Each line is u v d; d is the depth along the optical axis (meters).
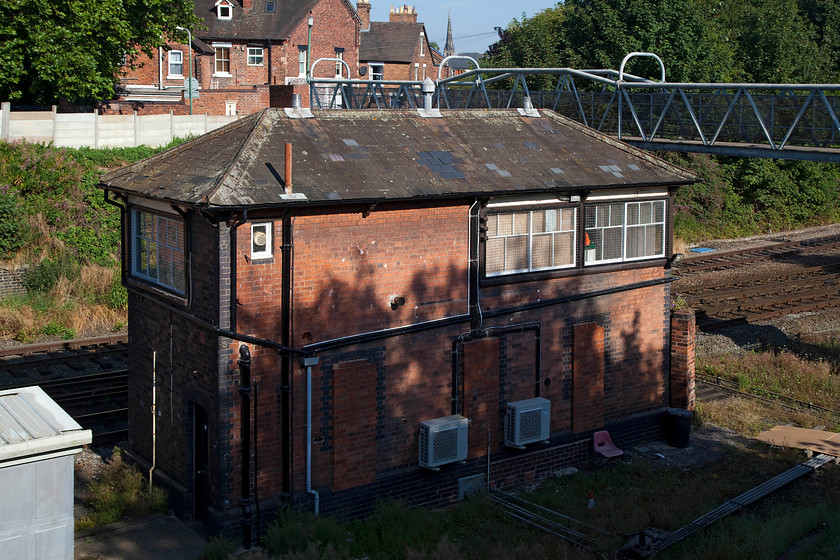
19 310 21.78
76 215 25.53
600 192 15.18
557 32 51.22
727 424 17.19
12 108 32.62
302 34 49.38
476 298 13.85
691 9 40.72
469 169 14.04
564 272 14.84
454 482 13.88
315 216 12.07
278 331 12.02
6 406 8.38
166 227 12.96
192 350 12.34
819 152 18.11
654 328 16.47
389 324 13.00
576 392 15.19
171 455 13.12
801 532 12.33
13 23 27.38
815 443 16.03
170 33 34.50
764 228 40.69
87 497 13.12
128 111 36.25
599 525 12.66
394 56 59.94
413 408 13.40
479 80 27.97
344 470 12.64
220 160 12.53
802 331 23.30
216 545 11.19
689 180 16.02
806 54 49.03
